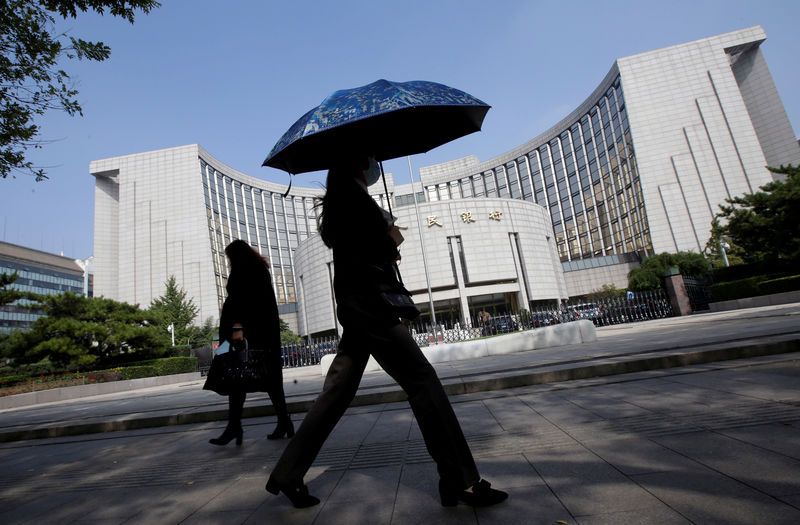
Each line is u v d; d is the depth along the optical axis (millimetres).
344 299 2031
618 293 46000
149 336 21141
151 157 60062
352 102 2250
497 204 47500
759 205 19234
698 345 5352
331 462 2734
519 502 1760
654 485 1756
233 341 3346
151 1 5906
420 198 75375
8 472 3492
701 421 2598
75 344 18297
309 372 16016
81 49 6027
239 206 66938
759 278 18641
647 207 51906
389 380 6793
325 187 2270
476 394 4707
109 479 2941
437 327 21812
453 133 2971
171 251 56375
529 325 22266
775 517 1362
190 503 2236
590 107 62375
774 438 2129
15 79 5855
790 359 4168
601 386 4195
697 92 53719
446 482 1790
